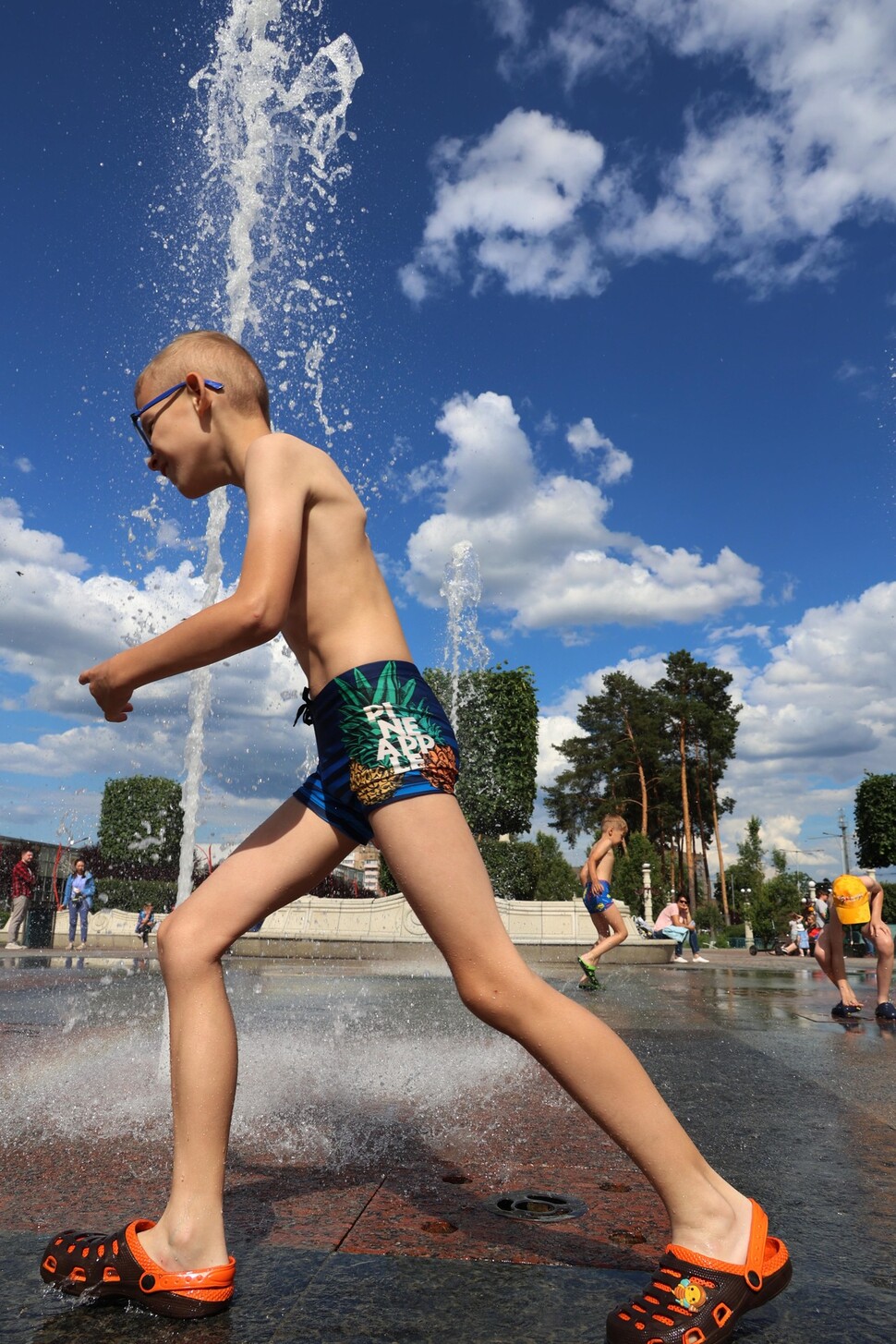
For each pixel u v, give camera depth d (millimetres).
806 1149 2453
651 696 65625
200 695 4781
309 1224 1762
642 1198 1952
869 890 6355
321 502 1585
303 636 1596
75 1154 2236
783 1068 3869
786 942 32219
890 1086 3418
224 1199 1921
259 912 1562
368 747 1470
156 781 26094
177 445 1723
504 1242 1672
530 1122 2686
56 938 18656
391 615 1622
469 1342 1261
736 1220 1359
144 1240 1413
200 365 1721
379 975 10117
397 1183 2061
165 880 25641
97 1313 1371
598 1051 1358
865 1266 1594
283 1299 1410
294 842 1583
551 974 12188
